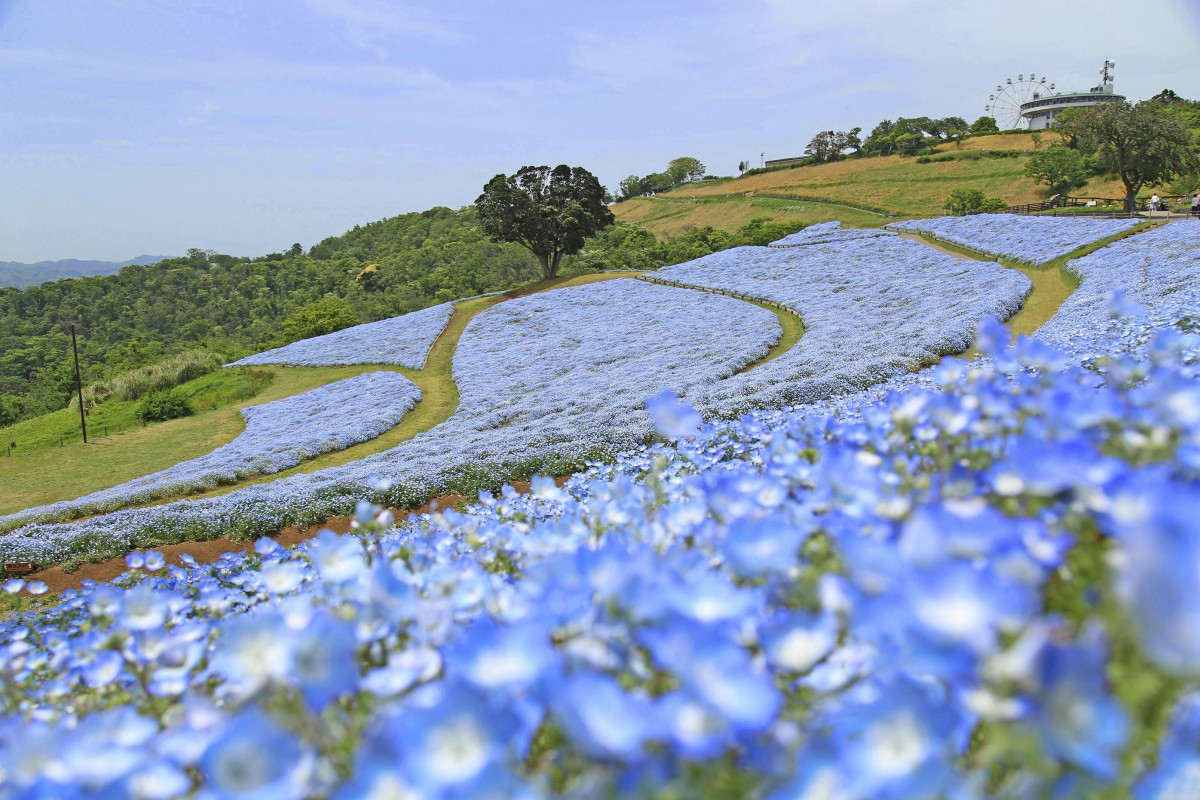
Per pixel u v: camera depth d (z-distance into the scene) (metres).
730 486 2.17
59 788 1.39
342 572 2.14
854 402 11.36
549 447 15.93
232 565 6.17
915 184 96.19
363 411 29.83
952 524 1.33
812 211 96.75
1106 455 1.74
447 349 42.88
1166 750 0.94
